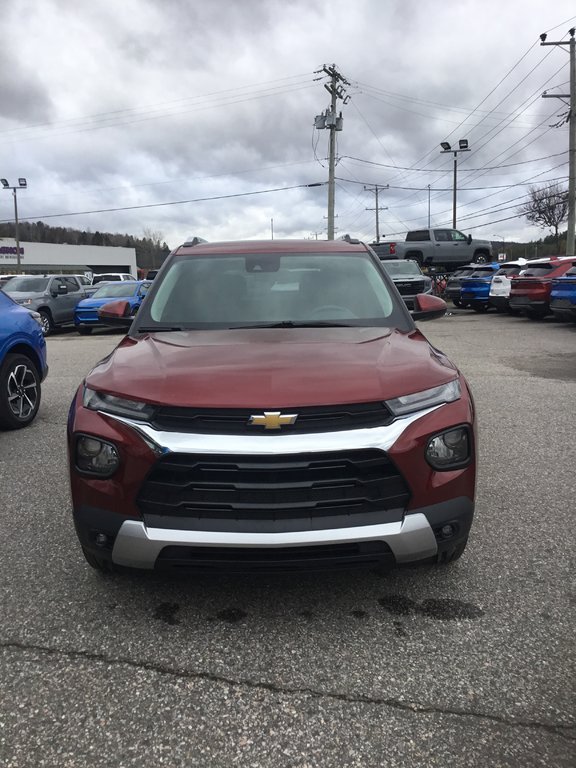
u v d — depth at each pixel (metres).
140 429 2.59
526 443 5.59
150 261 105.12
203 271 4.12
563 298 14.70
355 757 2.07
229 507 2.53
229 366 2.81
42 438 5.89
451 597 3.03
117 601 3.01
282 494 2.52
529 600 2.99
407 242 28.05
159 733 2.17
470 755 2.07
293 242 4.54
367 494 2.56
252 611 2.93
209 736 2.16
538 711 2.27
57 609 2.94
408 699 2.33
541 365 9.95
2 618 2.86
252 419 2.50
